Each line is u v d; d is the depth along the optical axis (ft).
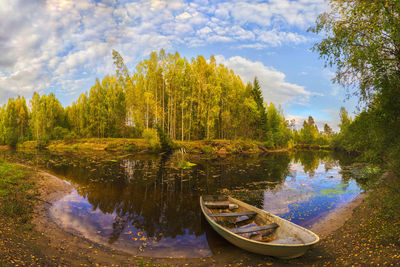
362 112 21.94
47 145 201.87
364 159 23.12
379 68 19.95
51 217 33.37
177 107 169.07
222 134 190.29
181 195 49.19
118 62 187.42
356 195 49.49
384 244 21.34
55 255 21.25
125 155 128.26
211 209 36.17
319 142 335.06
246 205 33.94
